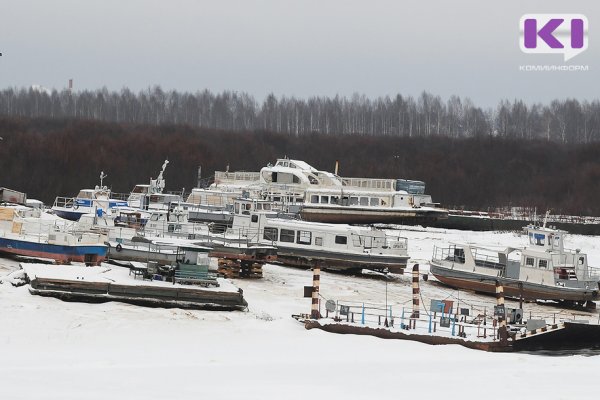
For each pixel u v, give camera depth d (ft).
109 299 278.26
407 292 369.09
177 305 283.38
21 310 259.39
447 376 221.87
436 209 592.60
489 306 355.97
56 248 337.11
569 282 369.50
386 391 204.85
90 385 194.80
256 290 337.52
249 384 206.39
